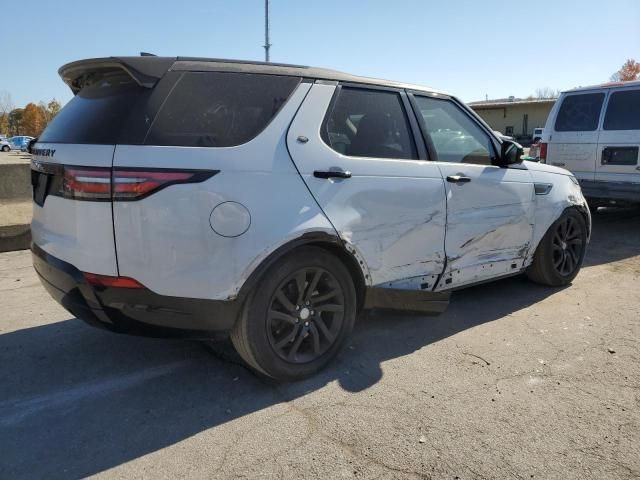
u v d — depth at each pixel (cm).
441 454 263
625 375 348
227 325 305
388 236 362
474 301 496
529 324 438
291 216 312
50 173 309
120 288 285
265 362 317
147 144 282
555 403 312
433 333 418
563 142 855
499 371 353
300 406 308
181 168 283
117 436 279
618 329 427
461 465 255
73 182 287
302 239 315
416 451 266
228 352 380
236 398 317
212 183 288
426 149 397
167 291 287
